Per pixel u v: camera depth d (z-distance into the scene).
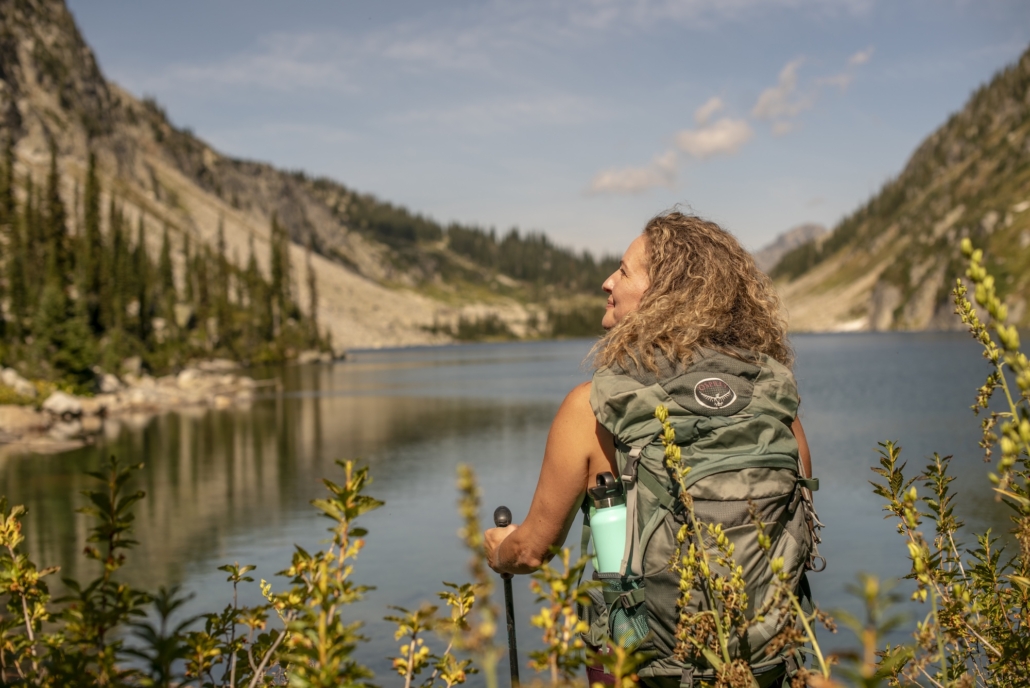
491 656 1.02
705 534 1.61
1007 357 0.97
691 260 2.00
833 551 11.59
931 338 157.50
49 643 1.47
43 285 83.06
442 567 11.67
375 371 97.69
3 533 1.78
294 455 26.89
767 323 1.99
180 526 15.77
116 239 114.69
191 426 37.25
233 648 1.81
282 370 102.69
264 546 13.95
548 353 163.88
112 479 1.55
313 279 159.62
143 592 1.48
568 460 1.84
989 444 1.39
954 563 2.10
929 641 1.37
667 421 1.60
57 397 36.97
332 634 1.23
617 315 2.22
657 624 1.66
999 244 185.88
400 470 23.00
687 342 1.83
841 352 106.06
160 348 89.75
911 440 25.48
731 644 1.57
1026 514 1.65
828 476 19.19
